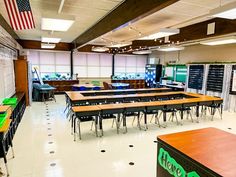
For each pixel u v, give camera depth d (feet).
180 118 21.17
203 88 28.25
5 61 18.42
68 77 39.88
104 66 43.39
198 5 13.37
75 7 14.10
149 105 16.78
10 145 12.51
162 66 40.91
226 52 27.35
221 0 12.34
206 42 19.58
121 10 13.32
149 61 46.11
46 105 27.25
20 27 10.93
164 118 18.98
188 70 31.12
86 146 13.32
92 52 40.14
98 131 16.49
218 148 6.80
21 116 20.18
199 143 7.23
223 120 20.57
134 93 25.85
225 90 25.22
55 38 21.99
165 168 7.41
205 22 17.78
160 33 16.53
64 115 21.66
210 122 19.72
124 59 45.29
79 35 27.99
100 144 13.70
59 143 13.80
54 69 39.04
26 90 25.98
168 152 7.20
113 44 27.66
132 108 16.02
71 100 18.62
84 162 11.07
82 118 15.35
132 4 11.76
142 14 10.74
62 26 13.53
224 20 15.81
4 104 15.14
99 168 10.43
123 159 11.52
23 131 16.30
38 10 14.75
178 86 33.06
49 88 30.09
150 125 18.38
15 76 25.05
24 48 33.68
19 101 18.40
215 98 20.85
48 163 10.89
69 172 10.00
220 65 25.66
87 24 19.92
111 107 15.44
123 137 15.14
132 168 10.50
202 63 29.58
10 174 9.71
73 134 15.65
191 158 6.04
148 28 21.57
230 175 5.02
